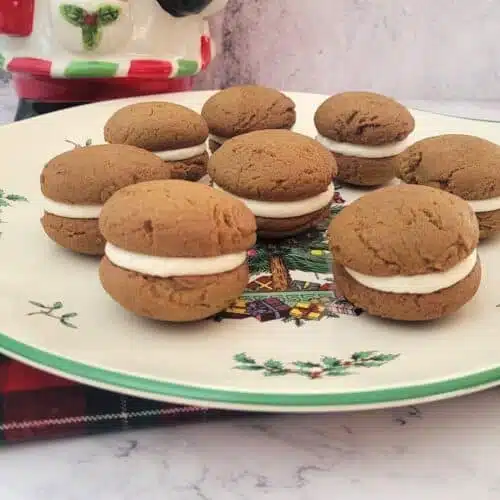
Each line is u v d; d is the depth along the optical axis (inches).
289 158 14.3
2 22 18.8
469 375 9.6
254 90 18.0
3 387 10.1
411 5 23.6
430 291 11.3
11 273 12.8
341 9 23.4
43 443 9.9
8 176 16.1
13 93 24.8
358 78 24.6
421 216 11.5
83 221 13.2
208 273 11.2
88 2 18.4
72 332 11.0
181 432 10.1
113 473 9.4
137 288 11.1
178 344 10.9
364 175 16.9
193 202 11.3
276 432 10.1
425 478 9.3
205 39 21.3
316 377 9.7
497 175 14.0
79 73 19.2
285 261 14.0
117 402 10.0
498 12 23.9
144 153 14.1
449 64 24.7
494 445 9.9
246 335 11.3
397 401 9.2
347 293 12.0
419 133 18.9
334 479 9.3
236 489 9.2
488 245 14.3
